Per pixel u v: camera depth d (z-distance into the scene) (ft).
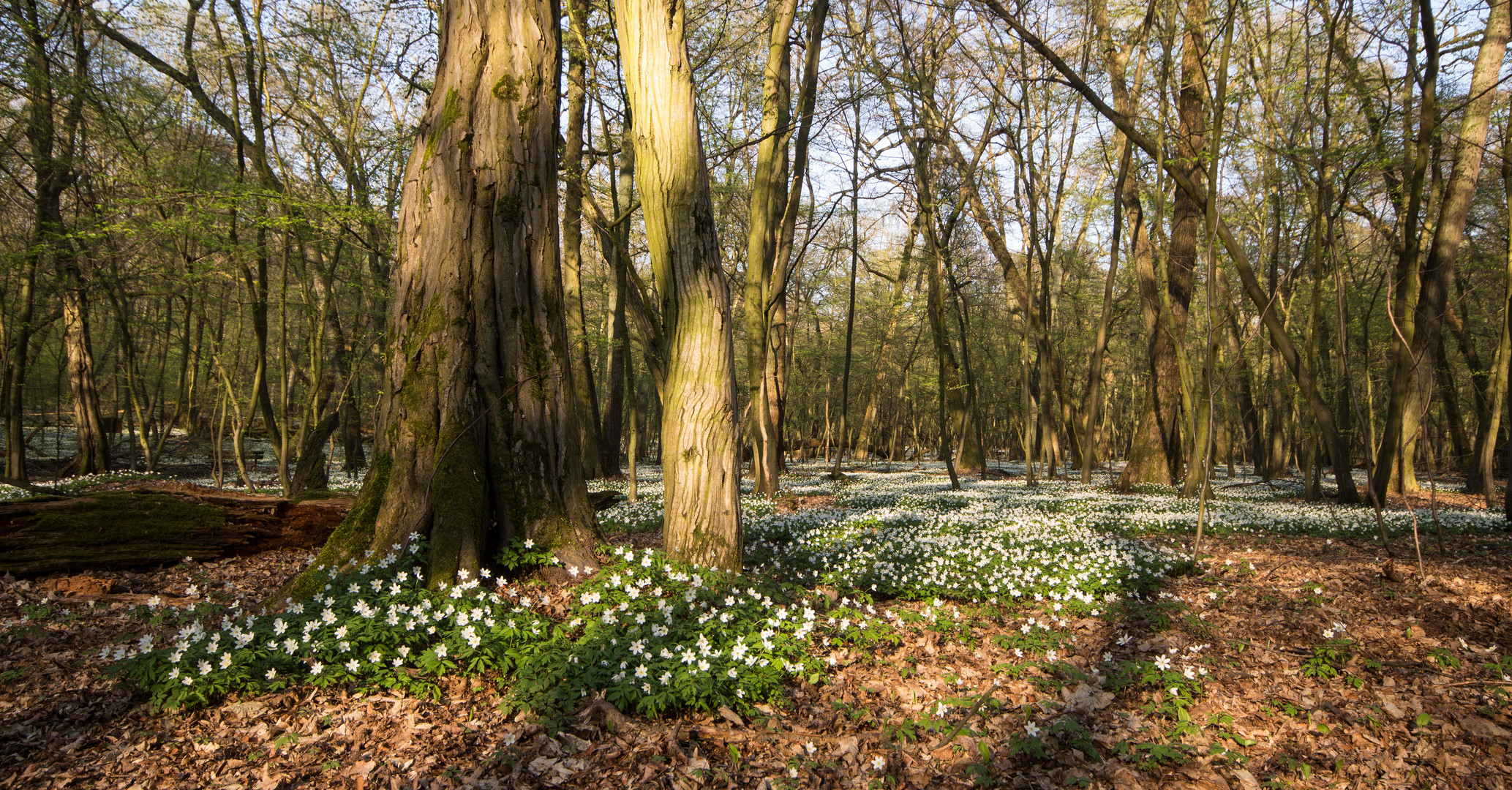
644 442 152.05
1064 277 111.14
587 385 73.72
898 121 70.74
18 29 41.19
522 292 21.97
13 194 51.72
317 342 47.88
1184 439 76.69
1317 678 17.31
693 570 21.39
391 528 19.77
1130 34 65.16
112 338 76.79
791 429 188.14
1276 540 36.96
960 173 80.02
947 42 68.03
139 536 27.17
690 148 22.31
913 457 170.60
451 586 18.06
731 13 54.24
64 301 60.64
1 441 98.07
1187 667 17.29
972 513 45.44
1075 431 117.39
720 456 23.00
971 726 14.78
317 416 52.01
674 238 22.61
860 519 40.96
